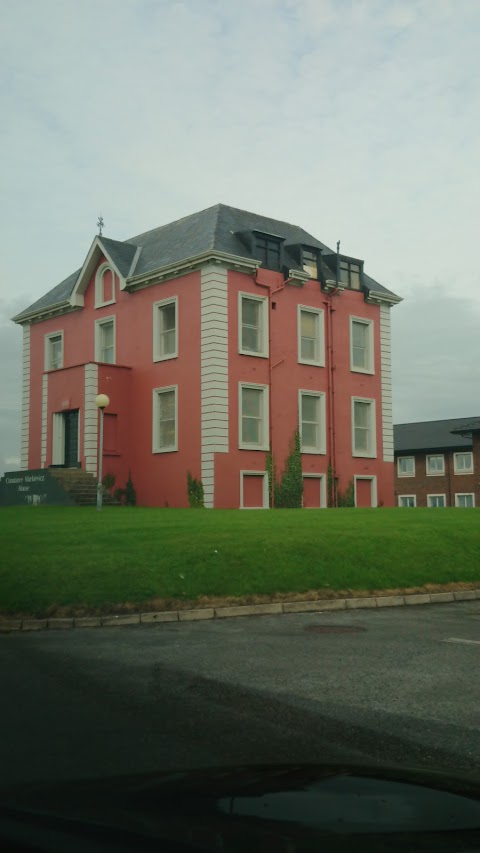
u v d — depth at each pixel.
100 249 33.78
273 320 31.02
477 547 15.50
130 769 4.28
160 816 0.94
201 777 1.17
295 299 31.97
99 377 31.03
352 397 33.69
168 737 5.00
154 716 5.53
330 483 32.38
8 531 15.84
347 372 33.62
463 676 6.78
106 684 6.53
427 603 12.29
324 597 11.82
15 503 31.17
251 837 0.85
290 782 1.10
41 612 10.45
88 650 8.20
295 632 9.27
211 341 28.88
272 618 10.58
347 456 33.16
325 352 32.81
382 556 13.98
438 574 13.58
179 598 11.16
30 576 11.66
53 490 29.12
